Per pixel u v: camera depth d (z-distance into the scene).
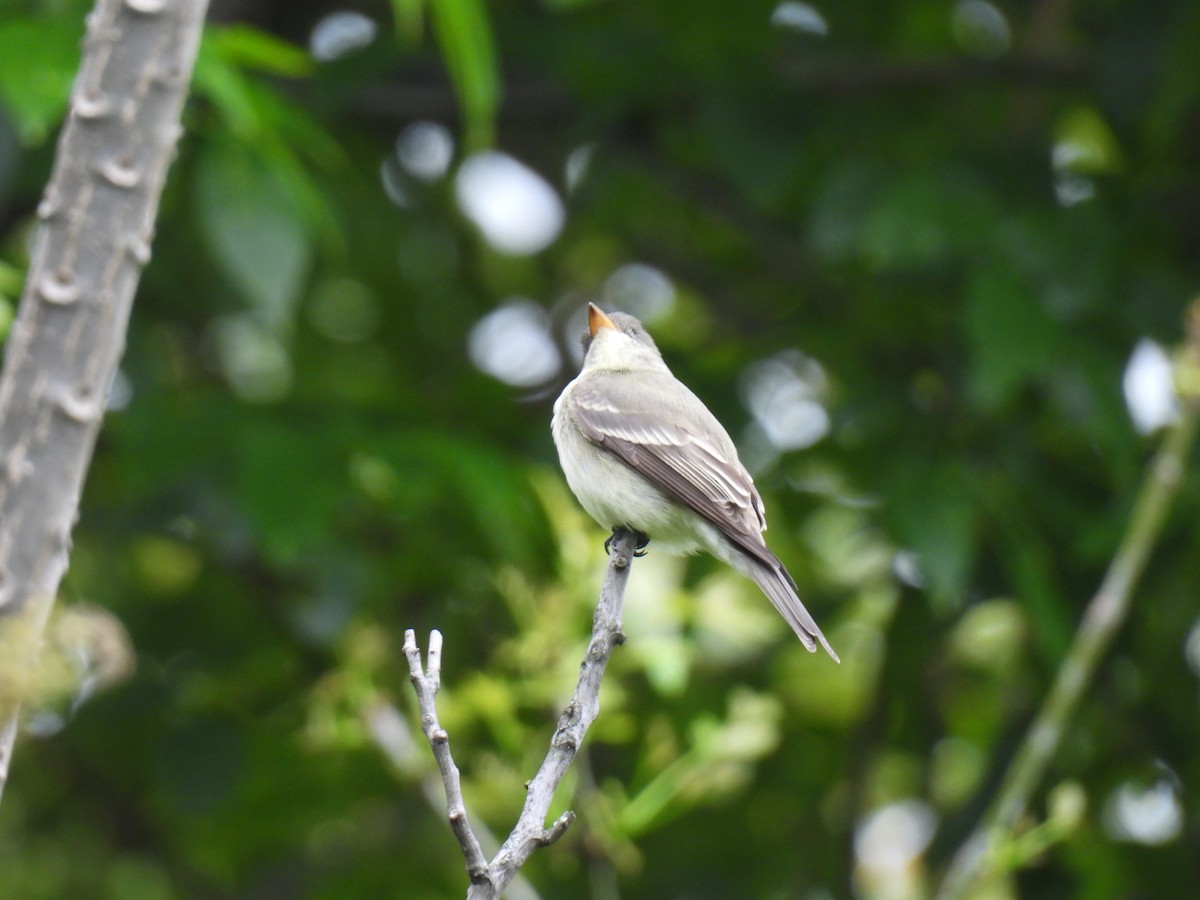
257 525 8.91
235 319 11.48
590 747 10.43
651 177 12.97
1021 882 11.00
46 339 4.68
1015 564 9.74
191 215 10.73
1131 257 10.02
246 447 9.22
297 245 7.42
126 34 4.80
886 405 10.49
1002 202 9.91
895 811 13.57
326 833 11.94
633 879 11.57
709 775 9.41
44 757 12.22
